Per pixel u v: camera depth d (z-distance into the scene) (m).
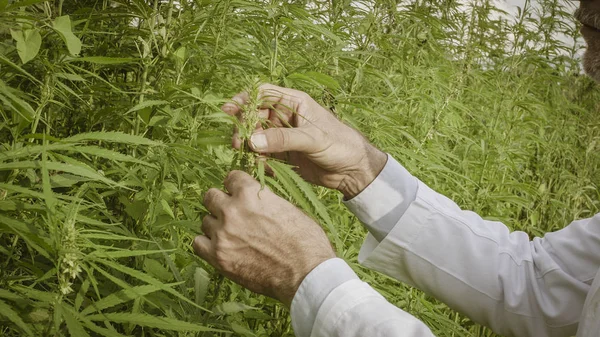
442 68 3.18
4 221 0.90
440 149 2.66
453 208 1.51
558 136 4.00
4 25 1.07
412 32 3.04
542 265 1.42
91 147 0.99
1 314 0.92
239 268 1.11
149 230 1.36
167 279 1.29
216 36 1.61
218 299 1.46
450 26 3.30
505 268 1.43
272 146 1.18
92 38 1.74
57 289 0.93
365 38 2.35
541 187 3.71
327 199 2.09
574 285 1.37
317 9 2.28
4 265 1.13
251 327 1.76
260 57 1.90
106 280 1.29
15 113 1.25
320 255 1.09
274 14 1.62
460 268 1.44
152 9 1.56
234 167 1.19
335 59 2.11
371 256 1.48
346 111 2.09
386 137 2.29
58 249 0.88
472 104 3.66
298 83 1.74
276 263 1.09
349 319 1.01
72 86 1.65
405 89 2.62
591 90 4.61
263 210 1.09
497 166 3.09
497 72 3.70
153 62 1.56
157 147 1.40
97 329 0.91
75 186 1.44
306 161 1.44
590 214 4.37
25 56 1.07
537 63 3.86
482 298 1.43
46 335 0.94
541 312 1.40
